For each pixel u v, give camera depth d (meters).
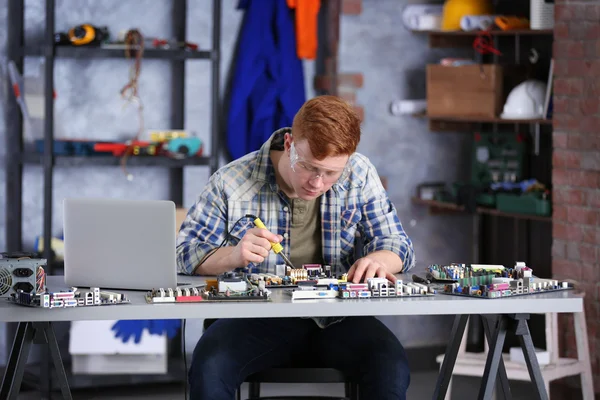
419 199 5.28
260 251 2.60
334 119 2.52
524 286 2.48
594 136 4.11
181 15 4.94
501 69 4.70
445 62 5.02
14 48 4.68
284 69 4.92
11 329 4.78
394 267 2.81
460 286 2.46
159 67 4.95
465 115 4.83
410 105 5.20
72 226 2.53
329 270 2.73
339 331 2.78
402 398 2.59
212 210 2.88
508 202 4.64
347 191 2.95
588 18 4.12
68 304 2.24
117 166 4.96
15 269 2.37
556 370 3.75
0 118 4.72
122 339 4.51
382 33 5.21
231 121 4.88
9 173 4.76
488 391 2.49
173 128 4.98
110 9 4.87
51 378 4.36
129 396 4.32
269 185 2.89
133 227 2.47
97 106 4.89
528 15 4.99
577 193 4.22
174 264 2.45
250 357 2.70
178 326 4.61
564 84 4.26
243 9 5.00
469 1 4.94
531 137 4.96
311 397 3.14
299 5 4.91
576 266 4.25
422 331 5.38
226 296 2.34
